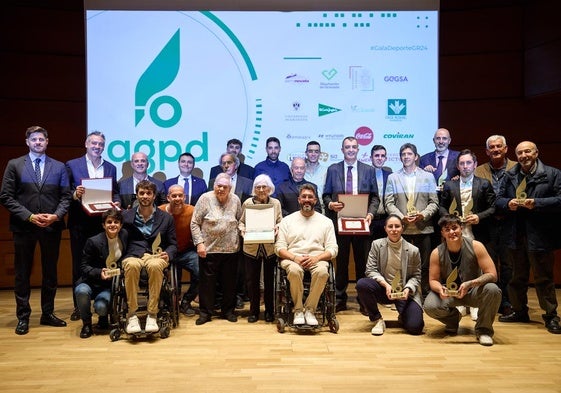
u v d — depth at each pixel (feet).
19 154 19.84
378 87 18.74
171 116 18.69
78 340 12.59
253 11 18.70
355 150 16.07
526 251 13.69
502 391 9.20
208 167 18.84
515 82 20.24
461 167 14.82
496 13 20.31
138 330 12.37
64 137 20.33
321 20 18.67
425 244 15.33
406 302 13.28
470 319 14.39
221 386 9.48
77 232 14.85
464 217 14.19
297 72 18.78
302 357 11.16
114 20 18.47
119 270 12.55
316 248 13.84
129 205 15.60
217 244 14.34
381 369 10.37
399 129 18.76
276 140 17.78
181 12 18.62
